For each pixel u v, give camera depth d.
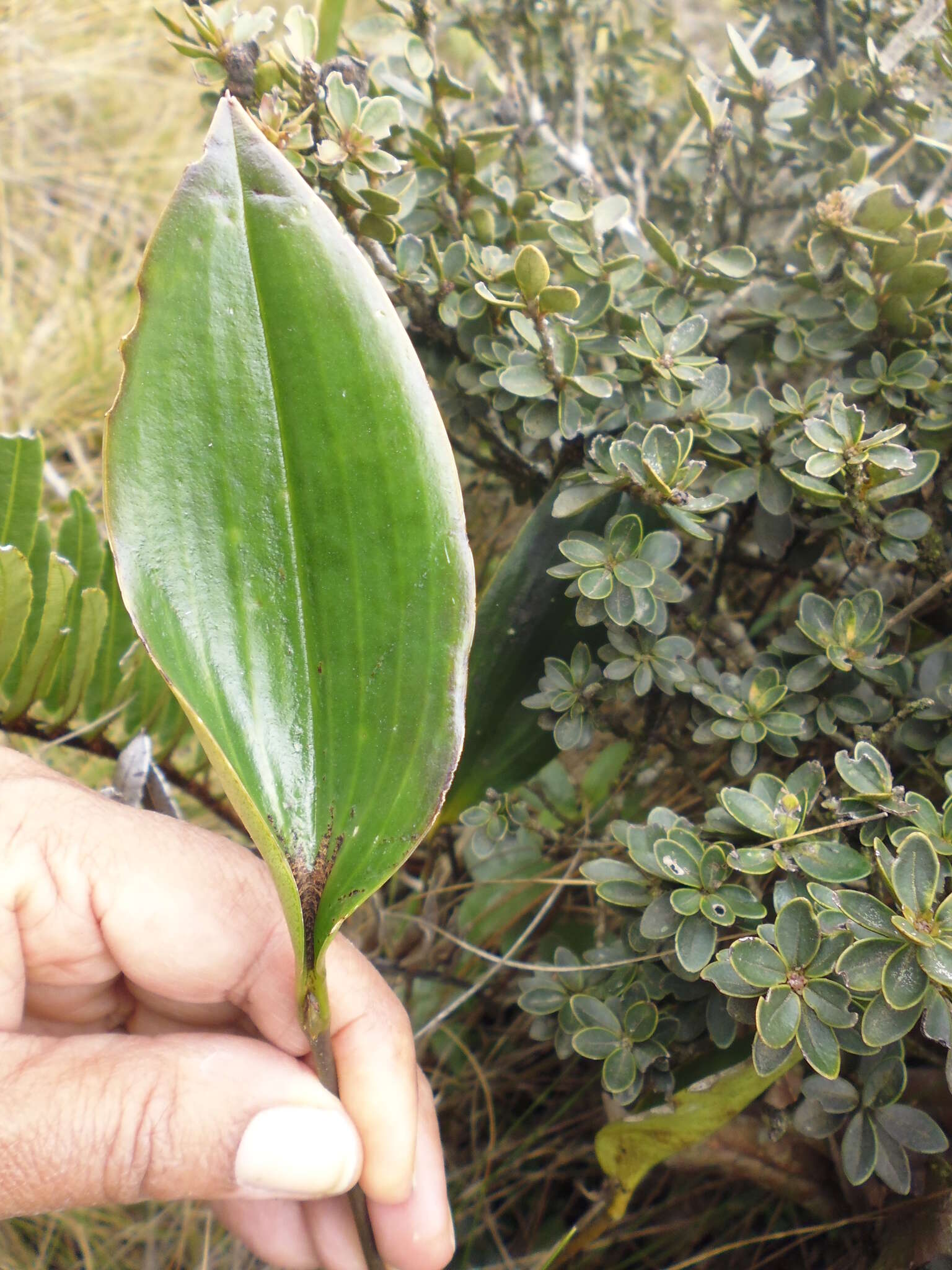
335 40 0.22
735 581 0.26
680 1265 0.20
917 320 0.19
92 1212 0.26
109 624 0.25
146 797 0.23
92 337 0.41
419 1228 0.20
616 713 0.22
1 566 0.21
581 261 0.19
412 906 0.27
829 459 0.16
